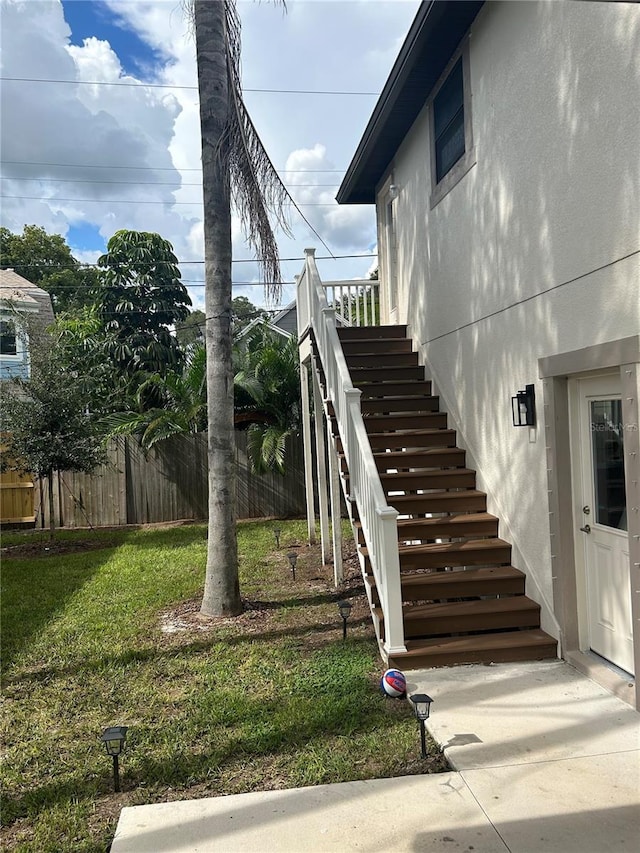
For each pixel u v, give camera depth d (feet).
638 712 12.35
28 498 41.98
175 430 42.27
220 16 19.74
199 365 44.68
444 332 23.97
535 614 16.37
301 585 23.95
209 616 19.98
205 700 13.80
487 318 19.60
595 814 9.21
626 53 12.00
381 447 22.72
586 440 14.89
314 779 10.48
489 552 18.07
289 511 43.60
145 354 60.03
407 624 15.93
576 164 14.03
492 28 18.45
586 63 13.46
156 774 10.91
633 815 9.17
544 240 15.64
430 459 21.76
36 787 10.77
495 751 11.08
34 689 14.99
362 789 10.10
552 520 15.44
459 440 22.65
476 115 19.92
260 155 20.47
